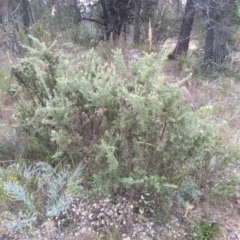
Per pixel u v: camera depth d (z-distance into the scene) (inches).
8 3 288.2
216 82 243.1
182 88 85.5
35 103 127.3
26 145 126.2
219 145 112.4
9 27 262.5
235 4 281.4
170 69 286.5
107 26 474.0
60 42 324.2
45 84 121.0
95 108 110.7
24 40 275.0
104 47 311.7
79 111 113.8
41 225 93.7
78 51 293.9
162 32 441.4
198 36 361.1
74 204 99.6
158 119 89.1
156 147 91.9
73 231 93.5
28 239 90.4
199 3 294.4
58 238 90.7
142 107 85.0
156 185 87.0
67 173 105.9
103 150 95.7
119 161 97.7
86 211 96.1
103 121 106.3
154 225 96.9
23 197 95.5
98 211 97.5
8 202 100.4
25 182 108.3
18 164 110.7
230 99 199.9
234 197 114.1
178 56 302.0
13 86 128.4
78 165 110.7
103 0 473.7
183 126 90.2
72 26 404.2
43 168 110.5
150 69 96.7
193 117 90.2
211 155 111.9
